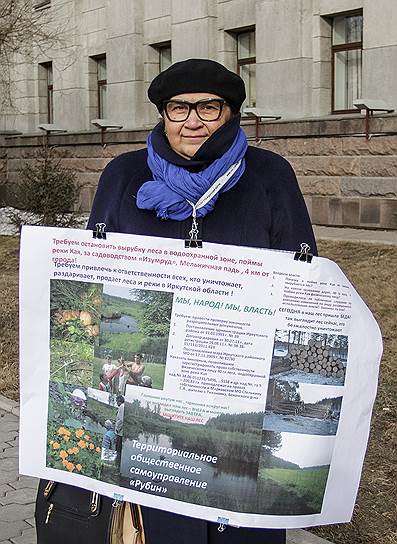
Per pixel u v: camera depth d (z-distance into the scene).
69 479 2.29
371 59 13.47
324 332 2.14
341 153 12.54
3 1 14.82
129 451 2.22
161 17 18.05
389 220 11.98
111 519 2.25
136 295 2.20
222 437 2.16
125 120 18.95
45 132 18.95
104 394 2.24
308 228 2.33
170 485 2.20
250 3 15.90
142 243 2.19
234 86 2.25
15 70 22.16
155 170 2.28
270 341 2.14
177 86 2.23
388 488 3.86
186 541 2.21
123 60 18.86
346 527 3.51
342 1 14.15
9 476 4.21
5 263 11.14
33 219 12.78
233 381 2.15
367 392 2.15
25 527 3.63
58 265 2.25
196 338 2.17
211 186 2.22
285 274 2.14
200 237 2.26
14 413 5.32
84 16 20.48
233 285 2.15
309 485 2.15
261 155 2.36
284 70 15.00
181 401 2.18
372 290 7.93
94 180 17.17
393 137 11.81
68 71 20.94
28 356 2.30
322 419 2.14
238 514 2.16
